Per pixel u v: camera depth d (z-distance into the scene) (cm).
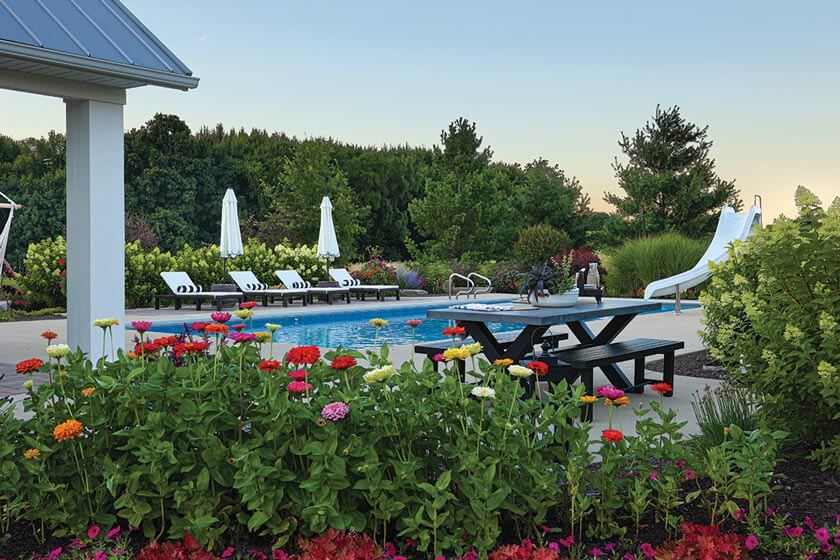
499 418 286
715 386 664
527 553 252
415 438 294
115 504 279
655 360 814
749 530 293
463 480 273
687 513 316
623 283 1922
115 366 321
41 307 1481
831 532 294
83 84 582
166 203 2923
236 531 287
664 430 312
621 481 304
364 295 1850
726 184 2519
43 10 571
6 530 298
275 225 2731
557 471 298
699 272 1424
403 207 3297
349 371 316
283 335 1154
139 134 2981
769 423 395
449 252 2736
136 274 1573
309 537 279
